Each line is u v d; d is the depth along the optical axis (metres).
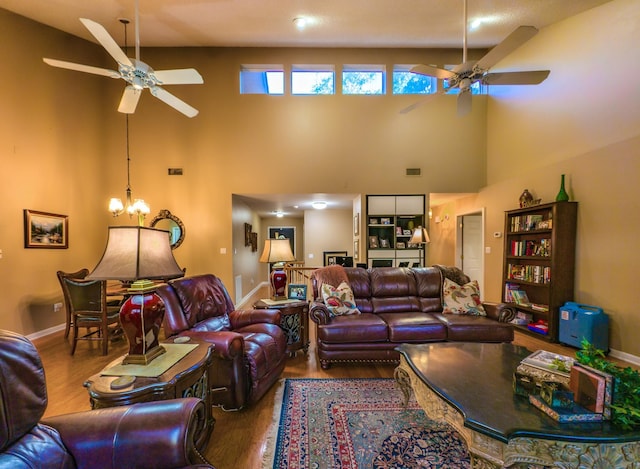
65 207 4.44
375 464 1.68
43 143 4.12
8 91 3.70
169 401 1.14
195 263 5.41
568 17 3.88
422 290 3.63
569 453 1.28
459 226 6.63
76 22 4.19
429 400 1.72
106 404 1.31
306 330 3.35
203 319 2.57
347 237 8.06
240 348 2.10
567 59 3.89
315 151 5.54
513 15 3.96
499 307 3.14
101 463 0.99
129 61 2.63
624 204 3.20
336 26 4.42
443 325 2.98
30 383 0.96
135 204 4.59
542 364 1.55
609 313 3.33
